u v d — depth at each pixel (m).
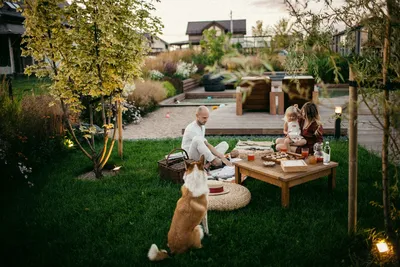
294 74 2.89
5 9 25.34
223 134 9.39
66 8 5.51
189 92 19.97
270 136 9.20
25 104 7.79
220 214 4.51
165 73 22.06
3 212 4.65
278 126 9.32
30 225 4.29
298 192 5.24
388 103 2.71
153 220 4.39
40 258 3.56
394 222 3.83
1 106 7.00
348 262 3.40
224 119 10.48
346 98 12.92
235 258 3.50
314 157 5.17
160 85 16.80
